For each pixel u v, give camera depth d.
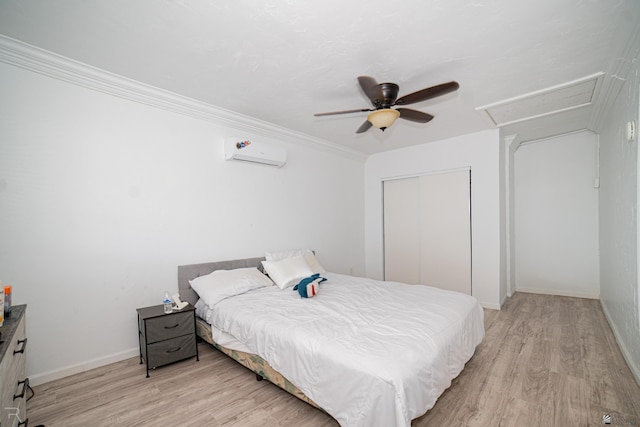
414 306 2.23
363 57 2.06
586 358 2.41
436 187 4.43
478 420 1.69
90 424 1.69
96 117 2.38
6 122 2.01
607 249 3.40
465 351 2.06
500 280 3.87
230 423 1.70
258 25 1.71
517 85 2.52
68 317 2.23
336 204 4.72
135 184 2.58
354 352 1.52
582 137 4.26
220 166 3.19
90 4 1.53
